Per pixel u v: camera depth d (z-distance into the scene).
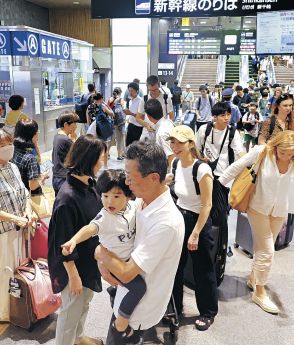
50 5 13.02
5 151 2.24
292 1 4.79
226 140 3.19
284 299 2.85
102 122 6.11
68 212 1.72
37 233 2.51
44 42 7.33
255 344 2.36
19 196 2.37
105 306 2.73
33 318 2.38
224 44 7.34
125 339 1.43
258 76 16.73
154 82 4.48
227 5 4.90
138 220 1.35
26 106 7.29
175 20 8.80
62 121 3.26
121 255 1.45
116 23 12.59
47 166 3.01
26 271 2.38
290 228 3.72
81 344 2.16
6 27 6.72
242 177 2.59
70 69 9.10
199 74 17.81
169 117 4.72
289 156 2.39
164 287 1.37
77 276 1.77
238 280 3.11
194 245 2.25
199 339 2.39
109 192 1.43
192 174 2.24
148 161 1.23
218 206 2.63
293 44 5.15
